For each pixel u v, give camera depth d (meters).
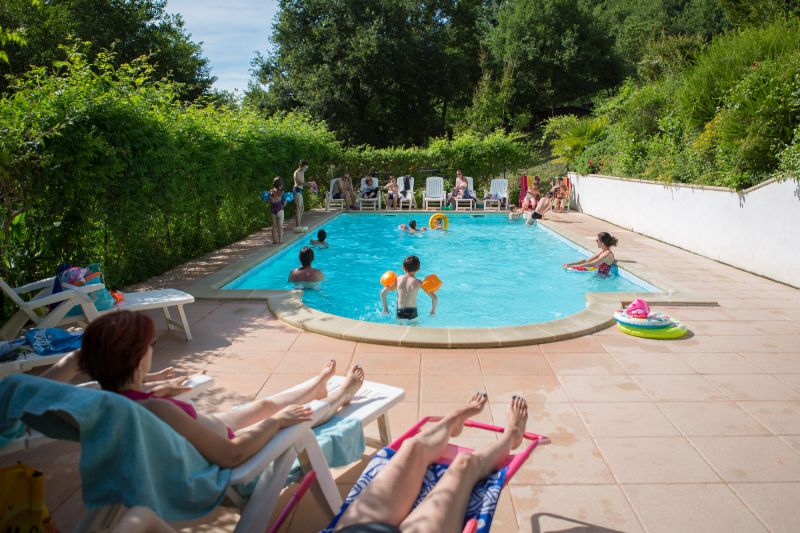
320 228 16.09
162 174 9.23
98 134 7.49
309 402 3.14
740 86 10.60
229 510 3.08
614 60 40.09
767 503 3.15
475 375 5.00
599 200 17.16
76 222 7.43
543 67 39.28
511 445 2.88
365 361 5.33
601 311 6.85
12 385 2.04
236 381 4.85
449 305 8.55
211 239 11.95
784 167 8.72
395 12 34.56
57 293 5.03
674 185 12.27
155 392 2.79
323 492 2.71
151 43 26.81
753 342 5.91
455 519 2.26
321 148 20.58
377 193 20.30
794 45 11.25
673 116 13.92
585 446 3.79
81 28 23.91
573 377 4.96
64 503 3.10
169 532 1.89
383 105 37.38
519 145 22.30
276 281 10.09
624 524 2.96
